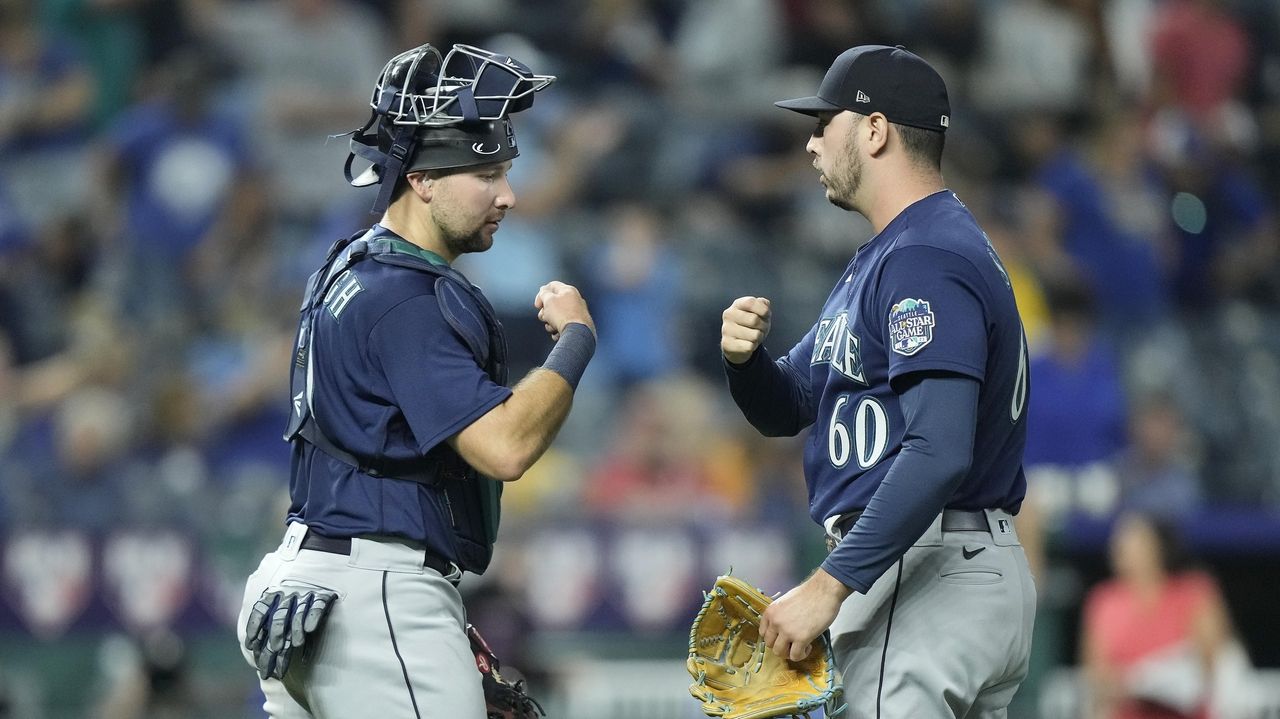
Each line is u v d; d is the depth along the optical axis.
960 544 13.80
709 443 34.66
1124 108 47.75
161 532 28.67
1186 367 37.50
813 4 46.25
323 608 13.27
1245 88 50.62
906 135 14.06
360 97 43.56
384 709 13.41
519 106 14.18
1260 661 33.25
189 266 38.84
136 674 26.77
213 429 33.19
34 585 28.19
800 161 43.19
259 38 43.56
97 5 43.47
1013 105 47.19
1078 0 49.41
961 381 13.00
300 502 14.04
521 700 14.84
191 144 40.00
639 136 42.72
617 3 45.78
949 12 47.78
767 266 39.66
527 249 37.97
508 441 13.20
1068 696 30.48
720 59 45.28
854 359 13.93
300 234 40.50
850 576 12.91
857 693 13.88
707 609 14.01
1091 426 34.41
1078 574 32.88
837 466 14.11
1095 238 41.97
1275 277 45.16
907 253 13.45
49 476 31.23
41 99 42.91
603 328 37.53
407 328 13.44
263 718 27.86
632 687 28.48
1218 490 35.75
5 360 35.97
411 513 13.59
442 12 45.28
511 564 28.64
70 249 39.34
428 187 13.97
